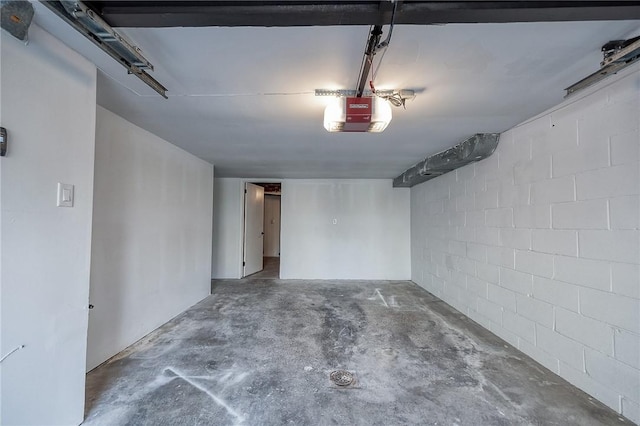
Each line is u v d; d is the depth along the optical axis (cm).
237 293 451
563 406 176
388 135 281
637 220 159
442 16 109
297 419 164
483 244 309
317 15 108
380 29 119
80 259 150
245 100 198
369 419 165
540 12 107
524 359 236
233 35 126
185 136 289
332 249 570
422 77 164
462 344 266
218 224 572
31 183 125
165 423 159
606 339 175
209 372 214
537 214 231
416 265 532
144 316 278
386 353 248
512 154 260
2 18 106
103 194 224
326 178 571
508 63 149
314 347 259
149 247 285
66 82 140
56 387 139
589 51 138
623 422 161
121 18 112
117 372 211
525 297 245
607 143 174
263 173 523
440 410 173
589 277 186
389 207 572
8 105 115
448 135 281
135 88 182
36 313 129
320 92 183
